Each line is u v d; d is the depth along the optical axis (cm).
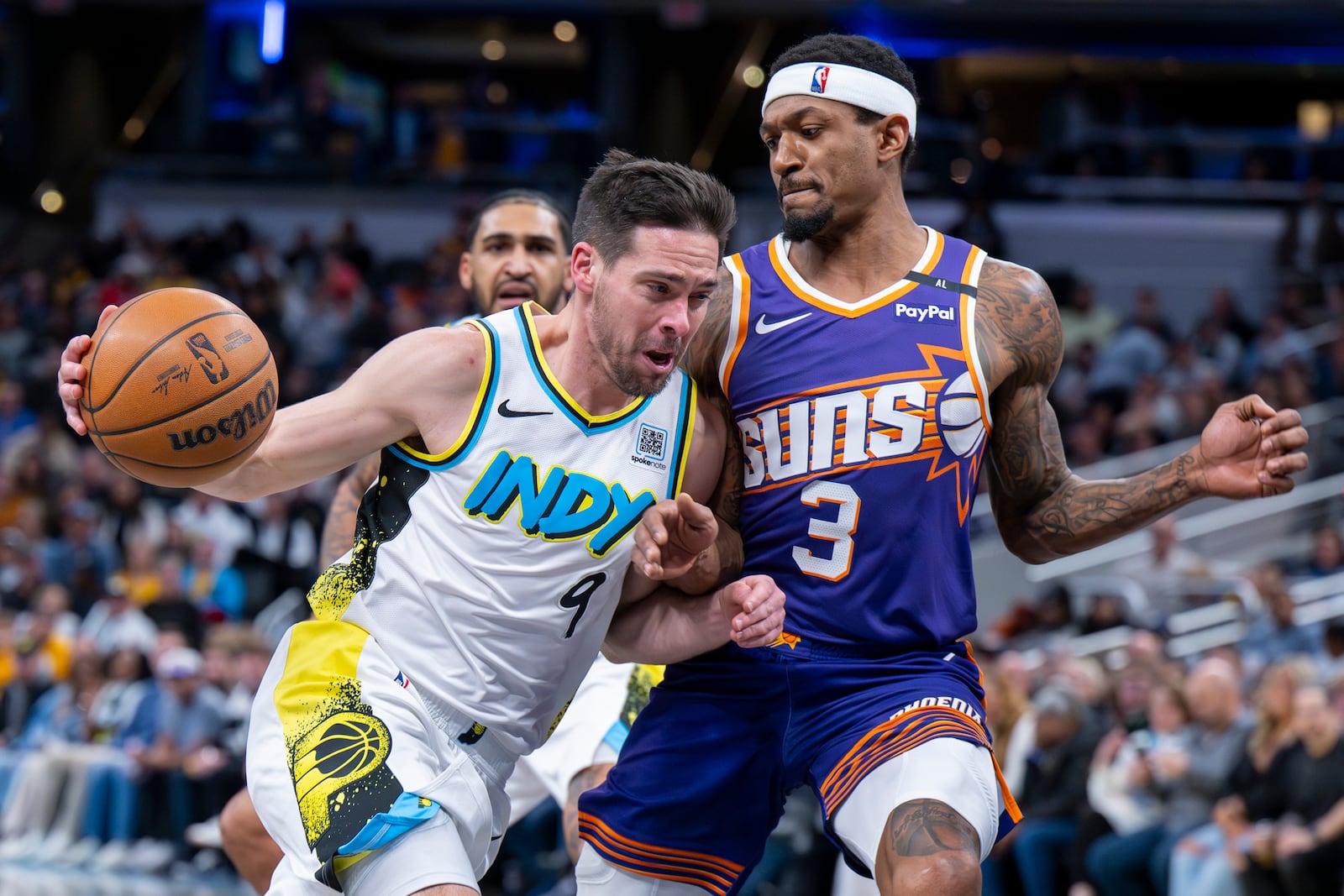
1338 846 641
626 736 444
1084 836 721
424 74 2798
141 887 922
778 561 338
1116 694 813
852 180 329
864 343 331
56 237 2162
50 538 1402
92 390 292
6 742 1116
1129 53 2097
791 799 775
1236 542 1216
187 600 1169
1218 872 671
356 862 303
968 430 331
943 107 2062
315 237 2031
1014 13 1888
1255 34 2055
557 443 309
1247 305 1789
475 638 313
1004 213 1861
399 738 309
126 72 2327
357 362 1647
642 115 2139
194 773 1000
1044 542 355
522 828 834
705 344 341
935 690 327
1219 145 2019
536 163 2088
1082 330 1573
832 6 1909
